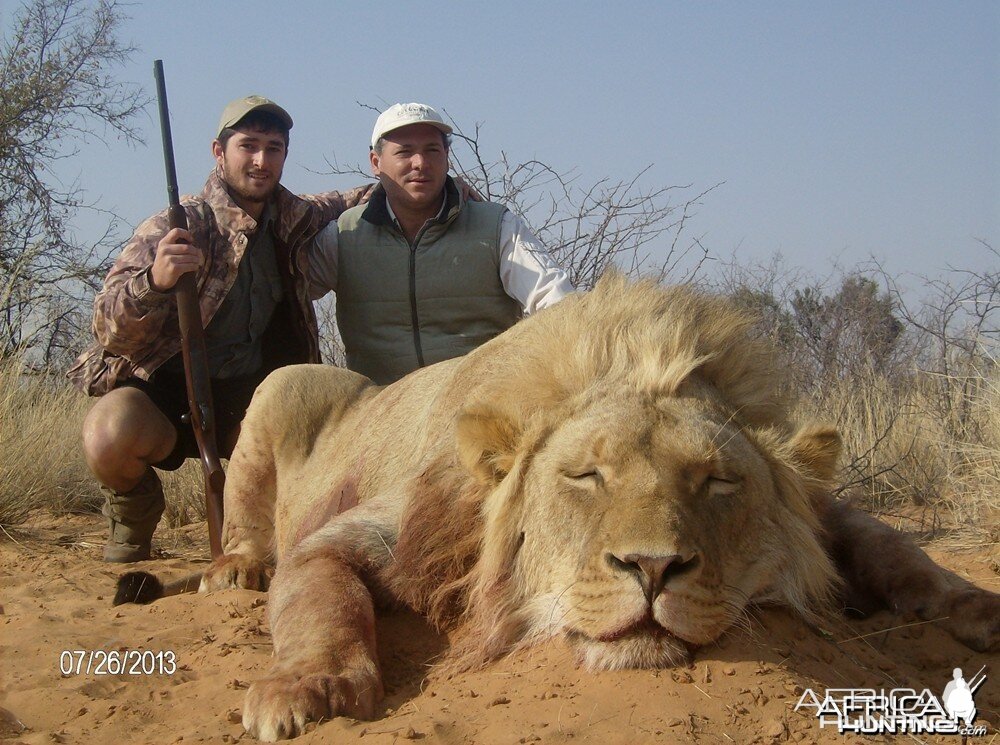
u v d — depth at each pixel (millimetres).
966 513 2889
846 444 3352
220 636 1984
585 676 1488
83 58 6789
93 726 1572
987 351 3537
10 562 2783
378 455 2215
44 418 3615
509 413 1696
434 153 2803
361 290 2893
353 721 1448
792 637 1587
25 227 5969
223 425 2941
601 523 1504
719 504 1541
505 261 2850
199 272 2713
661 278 1896
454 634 1772
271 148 2748
